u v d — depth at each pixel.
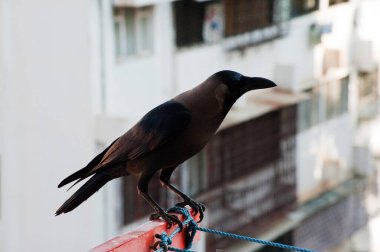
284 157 22.22
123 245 5.10
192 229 5.66
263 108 20.77
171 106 5.80
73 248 17.72
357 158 27.38
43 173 17.44
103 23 16.81
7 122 17.19
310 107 24.44
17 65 16.94
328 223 25.44
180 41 18.70
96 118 16.80
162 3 18.00
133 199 17.80
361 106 27.69
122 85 17.47
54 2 16.58
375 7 26.31
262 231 21.36
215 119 5.79
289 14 22.31
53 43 16.80
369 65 26.34
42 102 17.12
